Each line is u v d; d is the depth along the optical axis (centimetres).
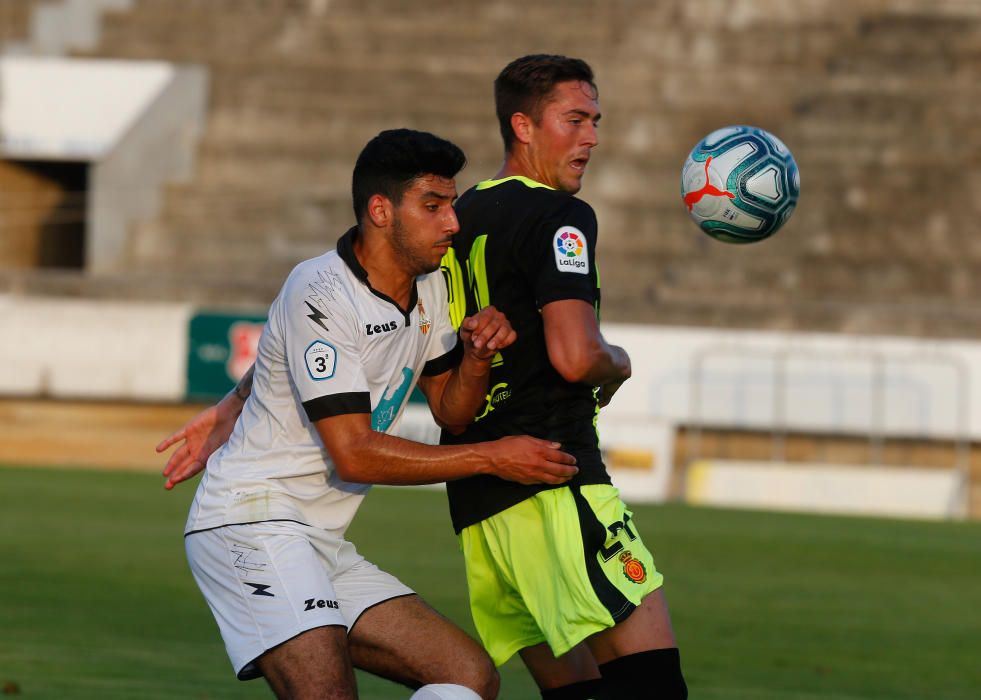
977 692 2036
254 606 1244
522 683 2017
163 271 7206
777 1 8275
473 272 1345
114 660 2023
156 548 3256
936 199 7194
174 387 5994
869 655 2302
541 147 1379
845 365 5769
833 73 7906
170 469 1417
